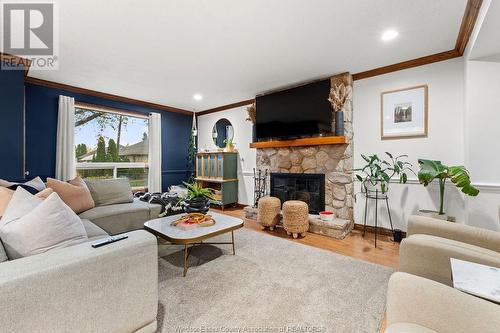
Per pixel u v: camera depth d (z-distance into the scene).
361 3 1.85
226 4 1.86
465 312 0.76
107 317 1.09
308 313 1.52
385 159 3.12
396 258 2.40
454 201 2.70
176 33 2.28
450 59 2.69
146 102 4.90
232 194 4.92
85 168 4.20
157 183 5.02
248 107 4.41
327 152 3.53
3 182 2.14
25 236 1.14
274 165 4.18
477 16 1.93
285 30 2.23
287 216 3.07
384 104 3.12
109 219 2.58
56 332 0.93
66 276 0.96
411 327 0.80
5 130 2.83
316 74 3.35
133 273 1.18
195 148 5.77
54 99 3.76
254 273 2.05
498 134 2.21
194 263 2.26
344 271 2.10
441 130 2.74
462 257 1.19
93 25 2.14
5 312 0.82
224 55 2.76
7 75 2.83
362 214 3.31
